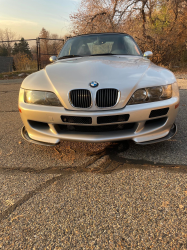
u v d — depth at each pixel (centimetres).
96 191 166
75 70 224
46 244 121
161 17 1252
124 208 146
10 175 196
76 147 251
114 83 196
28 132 233
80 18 1192
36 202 157
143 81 203
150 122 216
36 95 213
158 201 151
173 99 212
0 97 598
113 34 352
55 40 1262
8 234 129
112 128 210
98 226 132
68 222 136
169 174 184
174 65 1272
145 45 1147
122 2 1136
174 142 248
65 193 166
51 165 212
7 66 2081
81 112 194
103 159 218
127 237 123
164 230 126
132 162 209
